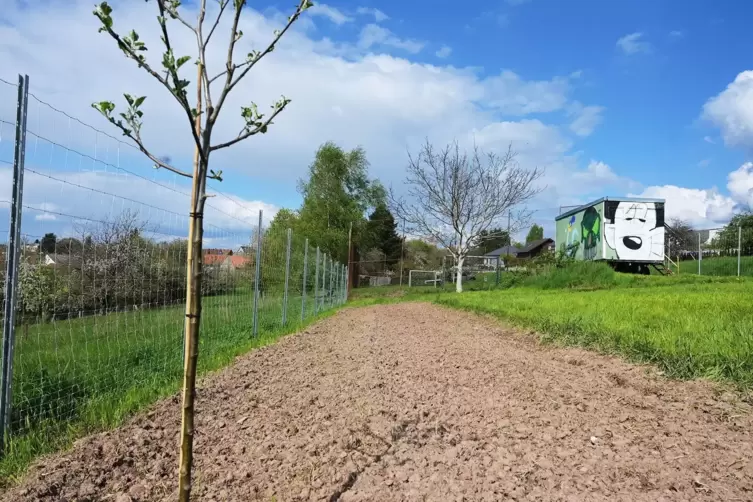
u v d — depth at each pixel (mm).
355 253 42469
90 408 4703
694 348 6277
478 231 30547
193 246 2043
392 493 3158
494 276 32281
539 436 4039
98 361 5082
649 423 4238
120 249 5500
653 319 9211
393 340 9703
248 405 5117
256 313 10008
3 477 3451
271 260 12375
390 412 4766
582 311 11289
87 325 5078
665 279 23281
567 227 32219
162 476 3488
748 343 6082
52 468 3539
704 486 3064
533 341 8992
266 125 2127
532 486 3182
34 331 4480
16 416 4207
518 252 73500
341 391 5621
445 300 19703
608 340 7539
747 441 3744
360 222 42969
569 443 3873
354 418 4594
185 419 2119
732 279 22328
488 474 3363
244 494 3195
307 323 13422
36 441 3967
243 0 2037
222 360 7293
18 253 3750
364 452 3816
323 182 42562
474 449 3822
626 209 26453
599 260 26938
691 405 4637
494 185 30688
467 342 9164
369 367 6918
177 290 6871
